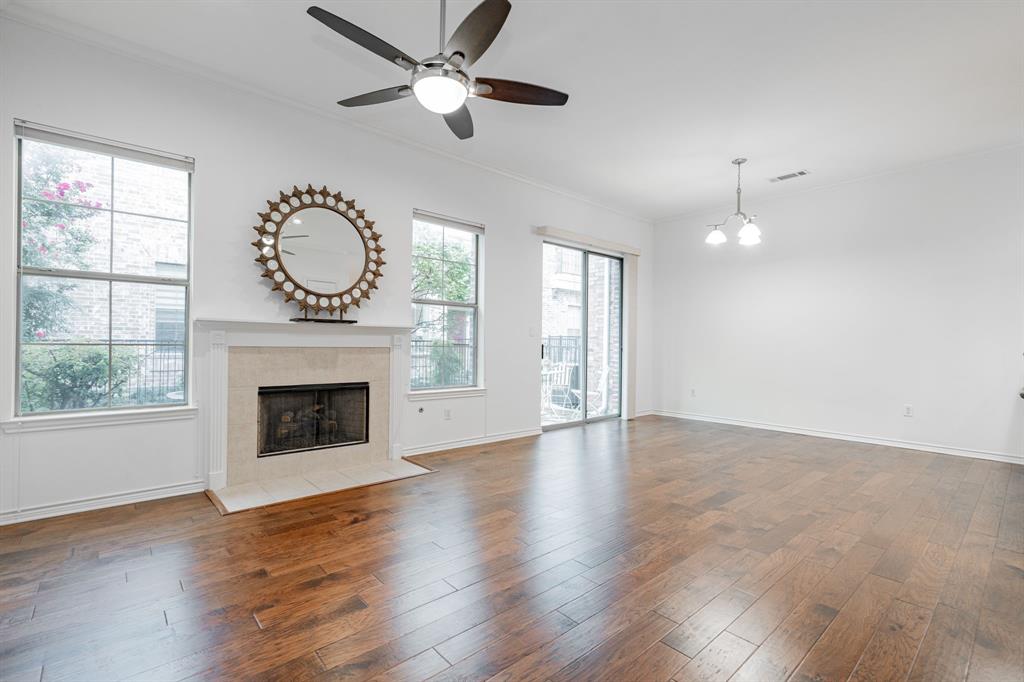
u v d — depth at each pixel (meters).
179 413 3.33
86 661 1.66
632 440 5.38
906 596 2.12
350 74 3.44
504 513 3.10
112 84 3.09
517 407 5.50
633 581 2.24
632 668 1.65
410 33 2.96
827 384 5.62
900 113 3.88
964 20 2.73
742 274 6.37
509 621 1.92
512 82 2.49
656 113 3.91
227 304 3.52
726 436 5.63
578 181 5.57
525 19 2.77
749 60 3.16
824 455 4.72
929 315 4.96
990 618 1.95
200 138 3.41
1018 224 4.48
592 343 6.66
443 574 2.29
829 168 5.09
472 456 4.59
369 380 4.23
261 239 3.63
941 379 4.88
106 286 3.15
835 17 2.73
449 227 4.94
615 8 2.68
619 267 7.02
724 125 4.11
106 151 3.09
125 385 3.22
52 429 2.91
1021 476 4.02
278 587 2.16
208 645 1.75
